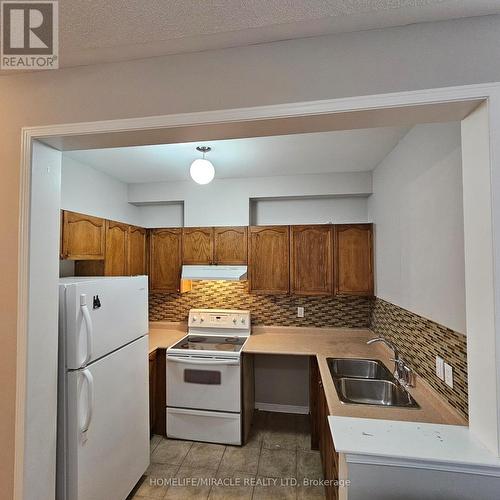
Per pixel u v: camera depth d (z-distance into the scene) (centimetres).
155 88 128
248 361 300
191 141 143
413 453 117
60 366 157
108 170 298
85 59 130
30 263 133
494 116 106
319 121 122
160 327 359
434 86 110
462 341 143
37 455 136
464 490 113
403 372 206
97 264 267
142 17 108
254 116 121
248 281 319
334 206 337
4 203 135
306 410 336
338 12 106
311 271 310
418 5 103
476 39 108
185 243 330
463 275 141
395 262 237
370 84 113
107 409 181
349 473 121
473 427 124
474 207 117
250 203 341
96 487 170
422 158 186
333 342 305
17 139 136
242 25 112
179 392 280
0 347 133
